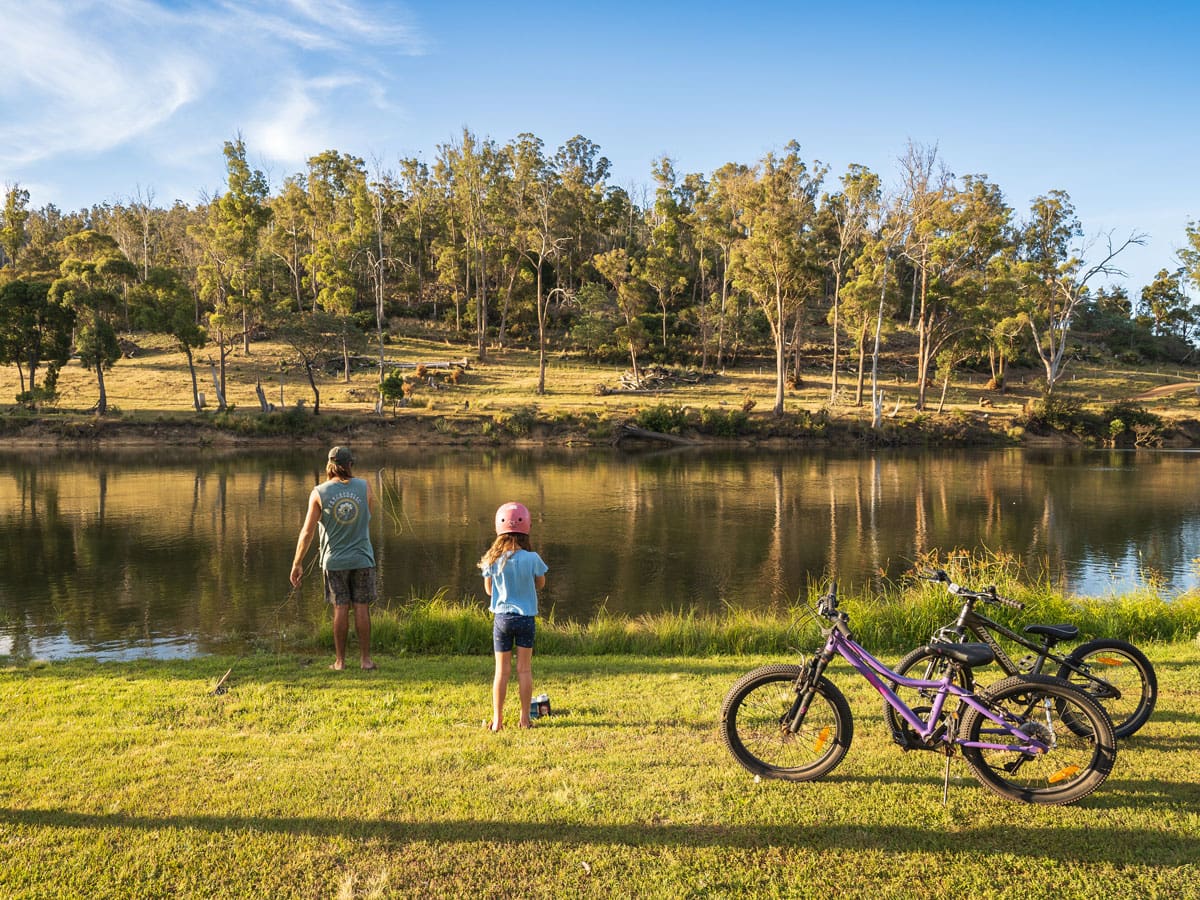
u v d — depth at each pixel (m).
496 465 49.62
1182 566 21.91
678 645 10.86
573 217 101.75
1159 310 123.19
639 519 29.91
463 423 64.62
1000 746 4.71
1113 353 112.12
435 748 5.68
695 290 114.31
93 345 61.81
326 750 5.67
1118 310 130.00
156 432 60.38
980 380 90.88
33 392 64.38
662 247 99.62
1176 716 6.18
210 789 4.92
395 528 27.45
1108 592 18.44
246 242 84.50
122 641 13.76
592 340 89.06
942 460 55.00
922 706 5.24
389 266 111.81
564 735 5.96
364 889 3.83
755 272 72.81
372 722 6.47
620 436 64.19
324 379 79.56
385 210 112.19
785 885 3.90
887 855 4.15
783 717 5.14
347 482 8.70
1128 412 70.31
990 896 3.81
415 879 3.92
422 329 101.69
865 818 4.53
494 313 107.94
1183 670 7.62
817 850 4.20
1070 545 25.09
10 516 29.22
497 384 79.94
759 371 91.00
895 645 10.55
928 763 5.32
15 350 64.44
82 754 5.63
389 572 20.56
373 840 4.27
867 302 72.31
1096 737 4.65
